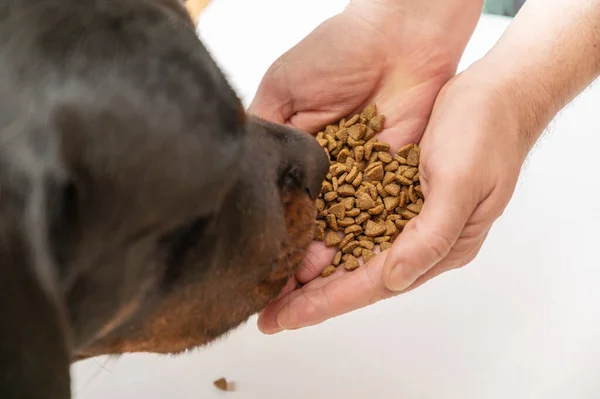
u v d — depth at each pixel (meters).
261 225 0.70
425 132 0.82
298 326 0.77
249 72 1.03
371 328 0.88
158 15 0.64
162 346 0.72
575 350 0.86
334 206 0.80
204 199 0.65
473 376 0.85
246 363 0.87
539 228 0.91
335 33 0.85
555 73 0.81
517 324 0.87
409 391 0.85
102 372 0.87
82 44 0.62
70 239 0.62
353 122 0.84
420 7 0.85
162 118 0.62
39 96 0.61
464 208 0.73
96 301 0.65
